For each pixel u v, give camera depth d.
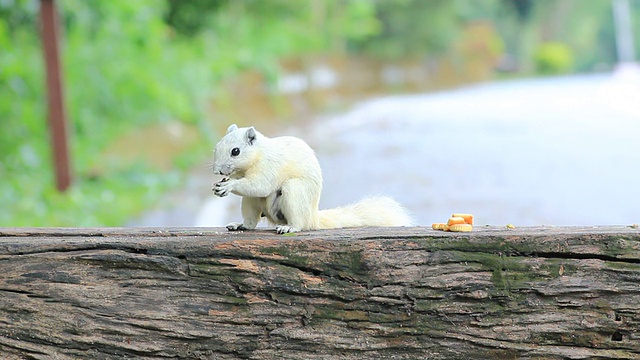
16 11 22.23
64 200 14.88
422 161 19.34
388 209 6.39
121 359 5.25
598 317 5.24
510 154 20.05
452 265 5.27
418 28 48.56
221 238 5.36
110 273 5.27
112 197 15.30
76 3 23.00
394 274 5.25
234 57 29.67
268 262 5.28
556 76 53.22
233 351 5.28
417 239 5.29
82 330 5.23
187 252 5.27
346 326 5.28
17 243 5.30
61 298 5.25
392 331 5.27
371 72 44.25
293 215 5.86
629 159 18.92
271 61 31.39
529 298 5.26
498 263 5.26
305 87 33.69
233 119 25.36
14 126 18.36
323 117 29.75
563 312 5.26
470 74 50.56
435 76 48.25
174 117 22.09
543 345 5.27
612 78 46.38
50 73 15.67
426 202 14.76
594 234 5.26
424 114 29.47
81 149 18.39
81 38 22.41
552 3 71.25
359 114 30.45
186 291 5.27
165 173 17.84
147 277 5.27
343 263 5.26
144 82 22.17
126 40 24.12
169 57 25.56
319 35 40.91
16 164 17.02
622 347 5.24
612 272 5.23
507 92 38.56
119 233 5.68
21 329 5.24
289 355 5.29
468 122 26.61
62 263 5.28
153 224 13.07
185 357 5.27
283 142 6.05
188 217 13.64
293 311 5.27
